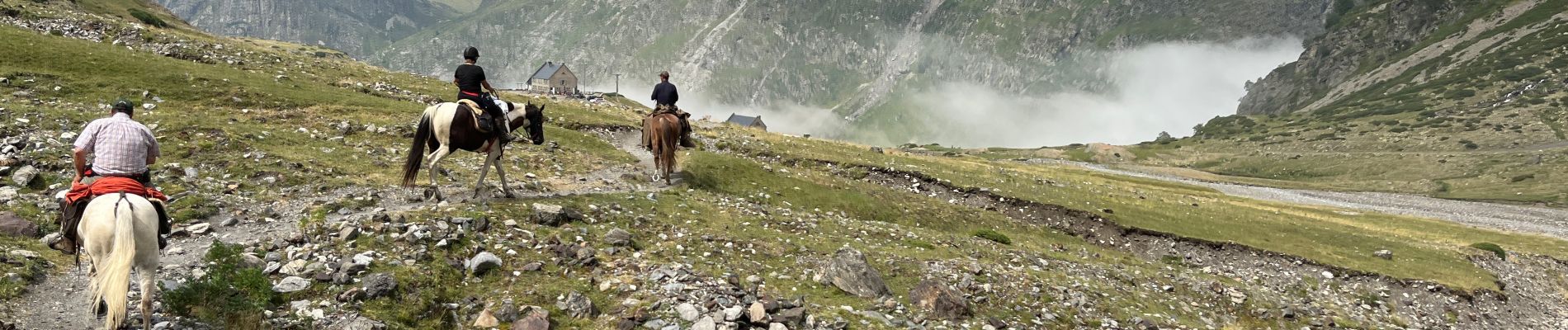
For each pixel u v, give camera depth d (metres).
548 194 21.23
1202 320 22.00
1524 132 184.25
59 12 48.94
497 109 18.06
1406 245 41.94
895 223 31.62
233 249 11.71
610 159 31.58
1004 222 34.78
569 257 14.84
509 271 13.55
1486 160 159.50
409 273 12.40
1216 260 33.81
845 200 32.22
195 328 9.58
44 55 33.12
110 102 29.17
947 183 39.06
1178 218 38.66
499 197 19.11
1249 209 53.53
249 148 22.00
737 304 13.01
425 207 17.12
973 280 18.61
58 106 26.92
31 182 15.94
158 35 47.56
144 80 32.88
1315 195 132.38
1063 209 36.69
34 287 10.28
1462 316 30.81
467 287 12.71
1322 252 35.91
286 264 12.23
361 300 11.24
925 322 14.64
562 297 12.70
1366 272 32.97
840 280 15.84
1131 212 38.22
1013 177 44.38
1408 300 31.05
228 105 31.59
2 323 8.95
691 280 13.97
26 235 12.48
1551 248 53.16
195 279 10.84
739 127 59.75
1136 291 23.02
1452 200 120.62
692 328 11.60
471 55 17.73
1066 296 19.27
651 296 12.99
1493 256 45.22
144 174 9.58
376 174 21.20
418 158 17.31
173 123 23.92
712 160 33.25
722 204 24.42
